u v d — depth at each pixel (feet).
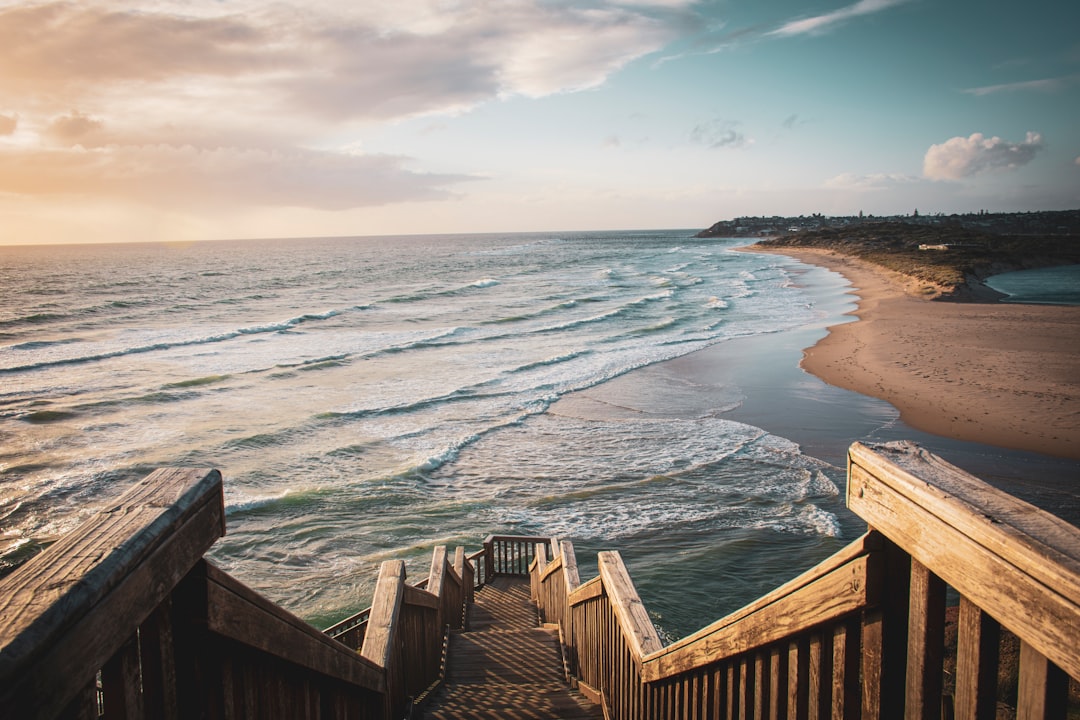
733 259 377.50
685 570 41.27
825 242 469.98
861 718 5.44
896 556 4.95
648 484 54.70
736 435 66.23
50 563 3.86
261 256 473.67
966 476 4.54
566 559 26.35
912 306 159.43
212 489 5.29
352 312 160.86
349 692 10.31
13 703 3.01
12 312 156.87
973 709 4.14
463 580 34.86
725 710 8.32
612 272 276.21
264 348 112.37
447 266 328.08
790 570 41.04
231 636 5.51
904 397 77.87
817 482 54.03
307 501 51.55
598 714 17.67
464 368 97.55
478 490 54.08
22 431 66.28
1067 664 3.27
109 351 106.63
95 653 3.70
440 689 21.48
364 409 75.10
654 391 84.23
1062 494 49.47
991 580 3.79
